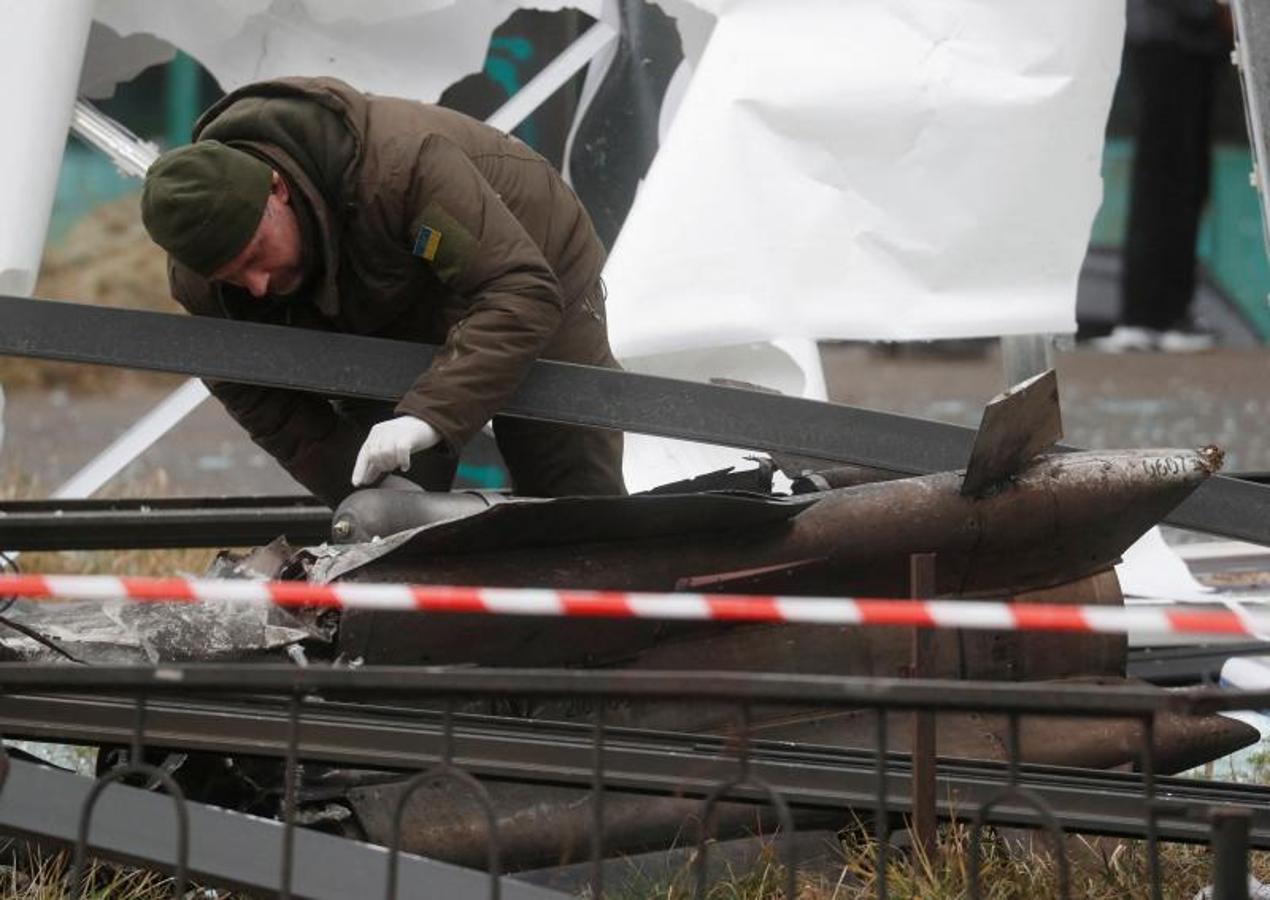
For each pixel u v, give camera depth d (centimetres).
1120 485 1441
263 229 1324
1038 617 965
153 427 2178
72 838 1102
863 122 2014
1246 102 1889
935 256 2033
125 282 4634
